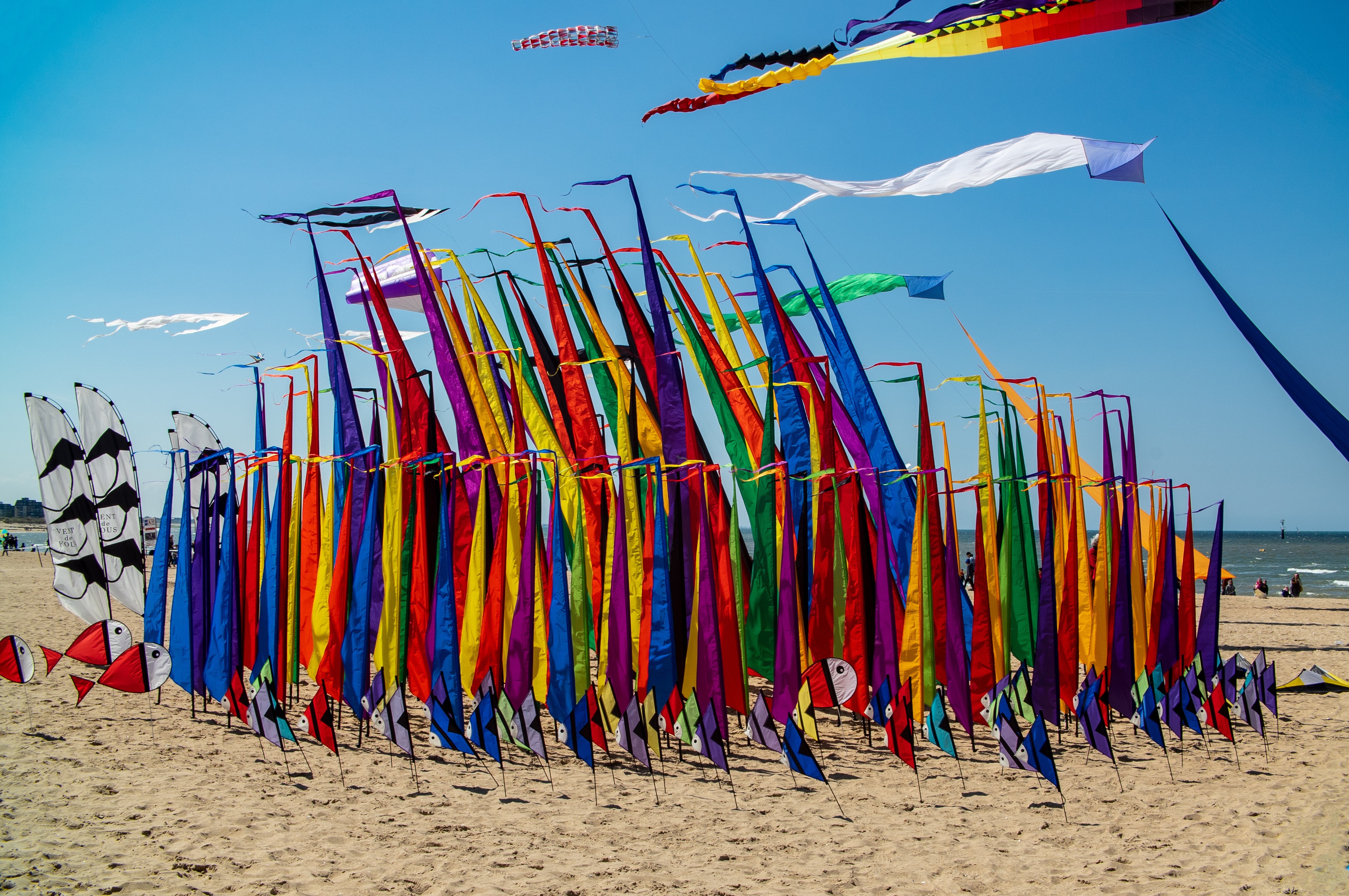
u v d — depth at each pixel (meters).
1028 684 10.54
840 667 9.95
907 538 10.44
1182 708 10.97
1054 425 12.61
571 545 11.16
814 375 11.08
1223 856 7.09
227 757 9.23
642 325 11.72
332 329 11.17
